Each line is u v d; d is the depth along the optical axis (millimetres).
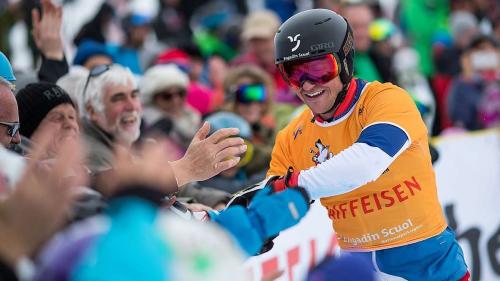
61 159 4266
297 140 7699
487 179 12672
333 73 7008
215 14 21750
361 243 7691
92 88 9281
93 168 8492
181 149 11719
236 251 4020
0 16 16609
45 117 7973
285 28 7086
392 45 17891
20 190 4133
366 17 15531
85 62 13375
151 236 3643
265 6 22953
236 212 4926
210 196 9180
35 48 15992
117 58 16438
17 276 4066
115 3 20078
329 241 10273
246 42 17062
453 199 12266
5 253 4051
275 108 13469
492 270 12742
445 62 20984
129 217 3676
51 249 3844
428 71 21391
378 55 16156
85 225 3996
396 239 7535
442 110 17031
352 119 7262
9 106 6891
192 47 17438
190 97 15508
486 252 12656
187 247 3709
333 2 20109
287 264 9570
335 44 6996
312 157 7562
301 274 9781
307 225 9906
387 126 6738
